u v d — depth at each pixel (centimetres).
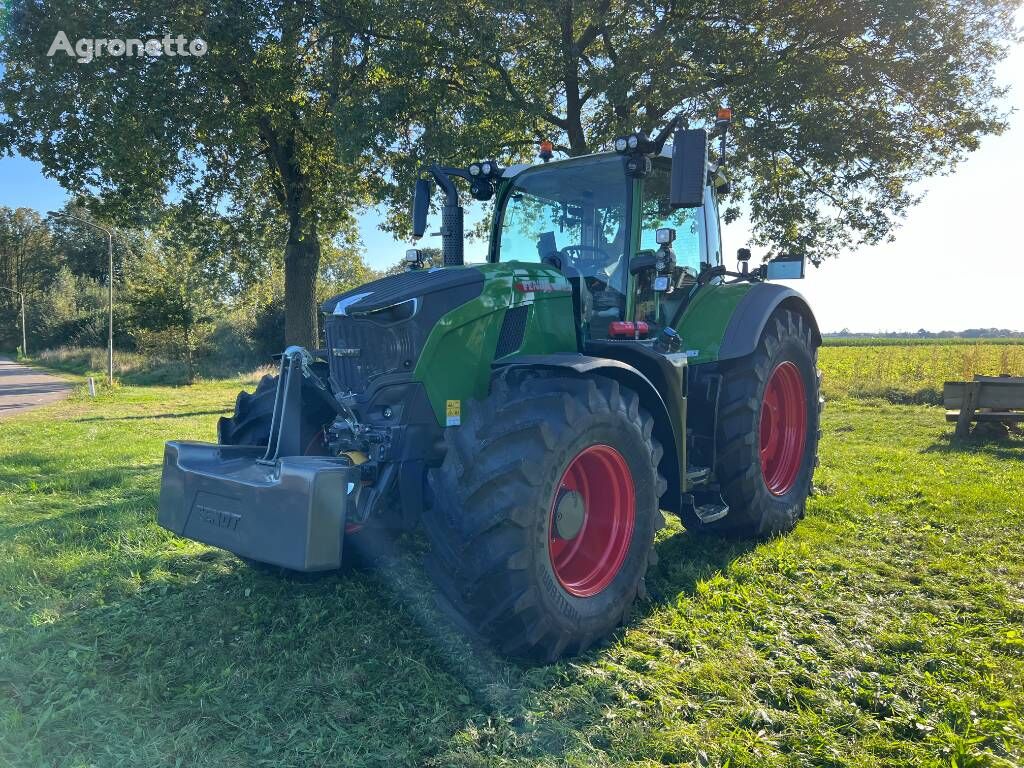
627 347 367
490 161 457
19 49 1290
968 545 441
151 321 2819
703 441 436
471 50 1131
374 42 1201
